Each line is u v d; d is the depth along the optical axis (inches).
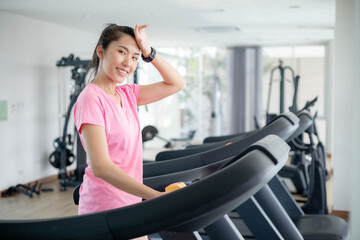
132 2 206.2
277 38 341.7
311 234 98.6
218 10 228.4
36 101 250.5
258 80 382.3
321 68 377.1
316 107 377.7
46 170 259.9
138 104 63.1
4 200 215.0
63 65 244.2
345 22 171.8
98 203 55.5
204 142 165.5
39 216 185.5
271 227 76.3
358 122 36.6
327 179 250.7
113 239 43.6
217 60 395.9
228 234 64.0
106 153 50.3
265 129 75.4
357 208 36.8
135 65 56.6
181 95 398.6
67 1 201.9
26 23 241.8
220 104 395.9
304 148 190.1
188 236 60.1
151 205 42.6
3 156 226.8
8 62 229.6
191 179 71.3
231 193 41.5
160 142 386.9
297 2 207.0
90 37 305.3
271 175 44.1
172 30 300.7
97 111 51.6
